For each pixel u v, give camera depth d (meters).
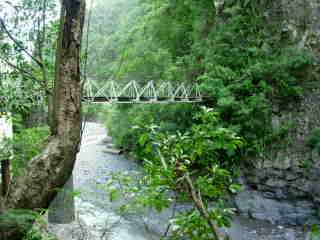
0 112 4.30
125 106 19.64
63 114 2.13
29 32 3.22
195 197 1.73
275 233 10.16
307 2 12.62
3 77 3.70
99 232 6.87
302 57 12.28
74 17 2.06
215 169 1.98
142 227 7.68
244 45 14.43
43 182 2.07
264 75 13.06
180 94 16.38
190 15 17.77
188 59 16.55
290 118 12.52
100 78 16.98
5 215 1.94
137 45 18.39
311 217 10.86
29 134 5.61
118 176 2.27
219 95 13.01
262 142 12.66
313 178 11.47
